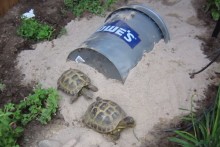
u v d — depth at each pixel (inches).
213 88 43.8
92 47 42.1
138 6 47.9
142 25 46.1
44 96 41.5
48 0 59.2
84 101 41.3
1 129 34.8
